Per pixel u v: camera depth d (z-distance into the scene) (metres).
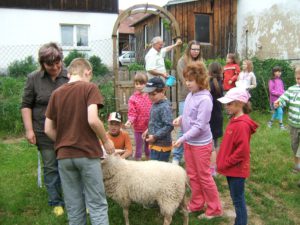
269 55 15.33
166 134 4.55
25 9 18.05
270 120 9.16
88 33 19.42
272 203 4.88
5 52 17.77
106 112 9.05
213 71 5.21
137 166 3.99
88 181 3.38
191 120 4.20
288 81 11.69
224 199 5.07
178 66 5.84
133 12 9.13
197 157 4.28
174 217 4.39
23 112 4.23
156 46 7.55
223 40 17.03
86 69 3.55
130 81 8.95
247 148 3.71
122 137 4.96
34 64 15.66
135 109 5.62
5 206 4.68
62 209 4.51
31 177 5.64
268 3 15.23
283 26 14.60
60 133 3.40
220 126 5.38
